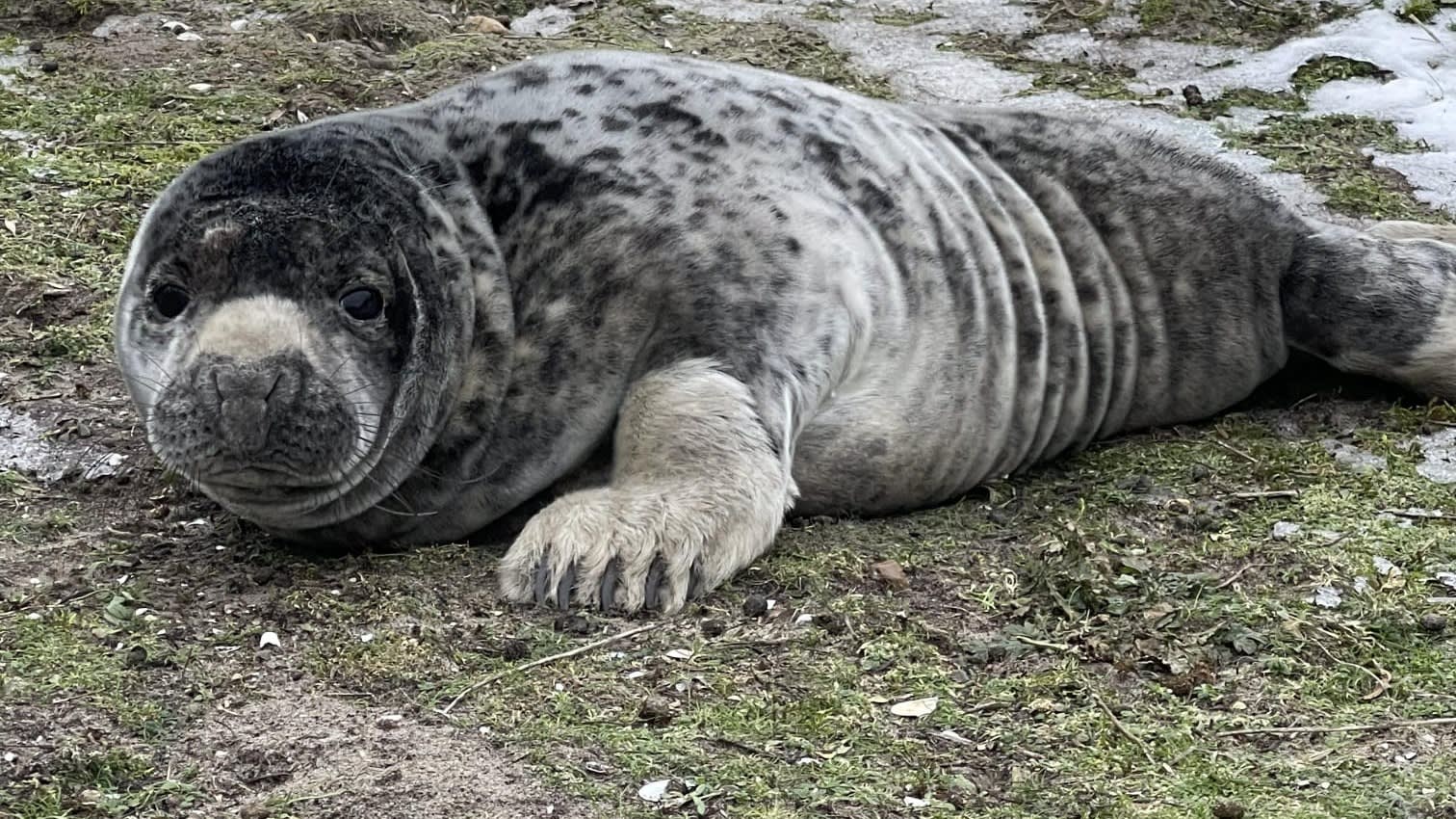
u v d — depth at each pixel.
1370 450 7.24
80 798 4.62
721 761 4.83
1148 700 5.24
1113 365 7.45
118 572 5.98
